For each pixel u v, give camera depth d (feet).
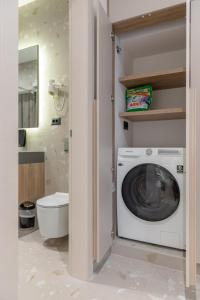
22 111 8.77
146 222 5.94
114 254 6.00
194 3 4.94
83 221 4.76
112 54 6.12
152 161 5.84
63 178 7.89
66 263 5.51
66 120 7.81
